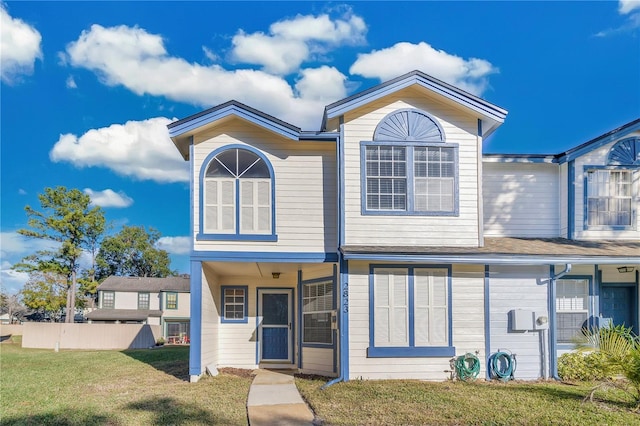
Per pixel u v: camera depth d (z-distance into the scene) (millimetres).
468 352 10945
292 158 11672
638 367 7836
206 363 12055
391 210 11312
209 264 11766
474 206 11492
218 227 11344
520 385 10039
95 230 34156
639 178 12820
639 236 12656
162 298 40688
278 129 11250
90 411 8125
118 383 11289
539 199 13258
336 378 10789
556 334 11156
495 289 11234
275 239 11391
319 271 12438
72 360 17391
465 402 8266
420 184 11453
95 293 38406
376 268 11055
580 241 12438
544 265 11336
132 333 28000
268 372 12742
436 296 11109
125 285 41188
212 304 13008
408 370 10797
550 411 7660
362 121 11484
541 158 13070
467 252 10711
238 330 14258
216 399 8938
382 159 11438
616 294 12695
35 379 12203
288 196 11570
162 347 27281
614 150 12836
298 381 10914
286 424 7195
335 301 11711
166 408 8234
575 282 12492
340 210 11195
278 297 14516
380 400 8500
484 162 13078
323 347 12055
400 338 10914
